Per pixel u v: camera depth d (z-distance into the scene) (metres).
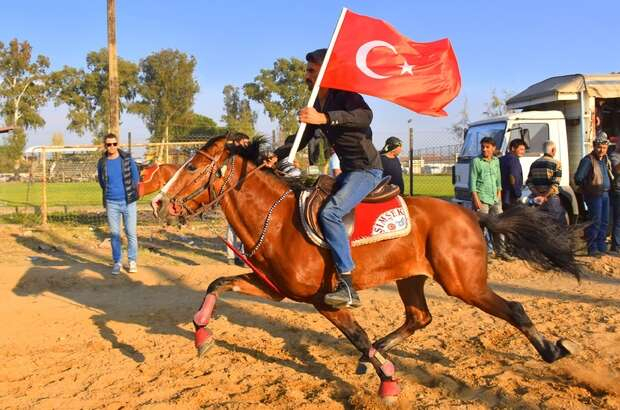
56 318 7.64
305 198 5.08
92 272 10.05
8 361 6.07
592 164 11.48
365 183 5.07
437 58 5.78
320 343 6.71
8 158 44.97
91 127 71.94
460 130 36.09
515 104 14.28
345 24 5.59
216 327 7.30
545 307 8.27
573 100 12.85
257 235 5.19
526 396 5.15
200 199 5.34
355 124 4.94
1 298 8.52
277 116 57.66
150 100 68.62
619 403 4.99
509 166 10.96
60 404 5.05
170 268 10.55
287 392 5.23
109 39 15.44
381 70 5.55
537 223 5.55
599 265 10.81
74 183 38.34
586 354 6.25
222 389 5.38
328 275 5.05
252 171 5.26
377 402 5.02
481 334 7.00
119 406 5.00
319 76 5.28
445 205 5.42
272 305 8.34
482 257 5.30
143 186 10.61
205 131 39.75
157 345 6.61
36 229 14.59
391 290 9.35
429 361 6.14
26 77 69.31
